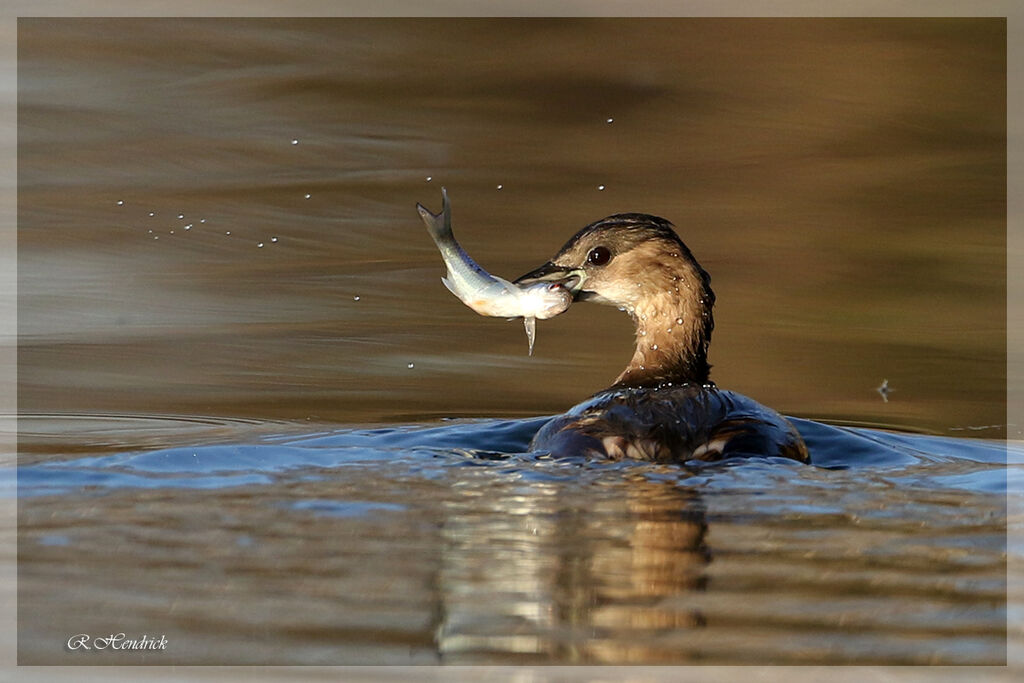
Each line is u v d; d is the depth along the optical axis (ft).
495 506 29.27
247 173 66.85
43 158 66.28
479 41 80.53
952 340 55.11
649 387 39.11
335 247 61.00
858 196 66.90
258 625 22.31
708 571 25.21
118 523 27.78
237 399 46.62
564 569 25.03
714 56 79.00
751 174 68.69
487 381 50.01
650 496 30.25
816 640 21.98
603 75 77.46
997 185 67.82
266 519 28.07
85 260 59.00
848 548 26.68
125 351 51.34
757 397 49.42
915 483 32.68
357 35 80.48
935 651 21.63
